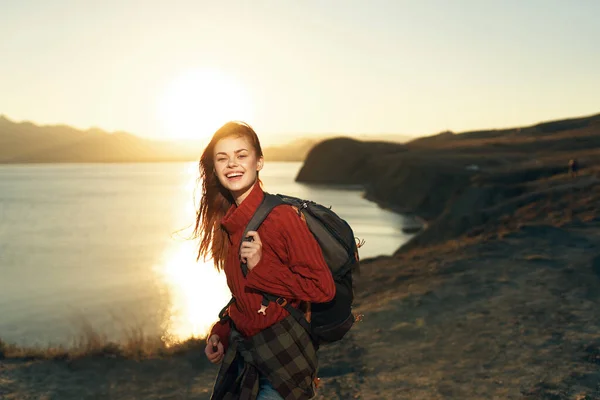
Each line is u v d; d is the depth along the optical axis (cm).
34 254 4747
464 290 930
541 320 713
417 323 763
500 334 672
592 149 12144
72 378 600
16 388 564
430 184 9244
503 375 537
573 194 2473
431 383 533
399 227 6506
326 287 205
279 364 217
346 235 218
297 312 217
